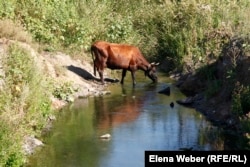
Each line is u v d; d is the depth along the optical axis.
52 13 19.58
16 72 13.78
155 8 23.75
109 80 18.84
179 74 19.50
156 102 16.16
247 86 13.95
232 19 20.44
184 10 22.16
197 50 19.75
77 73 18.11
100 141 12.89
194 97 16.17
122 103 16.03
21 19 18.88
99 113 15.01
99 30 20.84
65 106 15.70
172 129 13.68
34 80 13.73
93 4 21.73
